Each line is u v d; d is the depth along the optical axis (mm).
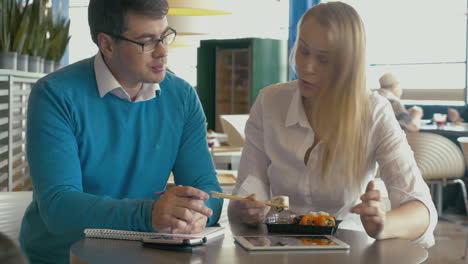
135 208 1400
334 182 1771
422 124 6824
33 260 1660
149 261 1165
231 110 9508
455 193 6246
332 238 1378
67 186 1497
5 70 2979
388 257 1232
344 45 1627
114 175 1651
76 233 1580
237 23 9289
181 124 1765
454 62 7449
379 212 1391
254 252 1248
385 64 8070
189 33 4051
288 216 1517
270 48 8883
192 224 1388
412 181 1669
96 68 1631
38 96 1576
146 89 1678
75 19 9734
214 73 9547
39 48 3955
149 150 1696
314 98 1725
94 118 1614
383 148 1729
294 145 1815
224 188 2846
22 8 3816
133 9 1525
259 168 1914
